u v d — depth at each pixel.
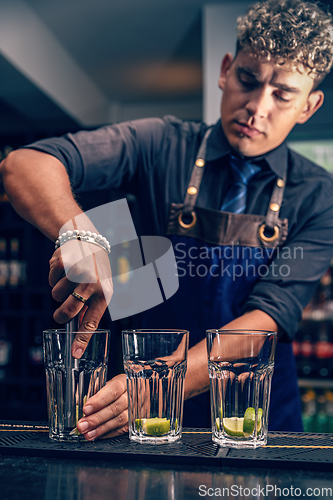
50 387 0.63
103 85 4.79
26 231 4.04
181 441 0.63
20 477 0.50
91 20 3.61
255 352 0.60
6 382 3.92
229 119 1.11
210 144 1.21
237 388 0.60
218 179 1.20
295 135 3.42
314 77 1.06
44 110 4.34
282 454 0.56
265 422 0.61
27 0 3.44
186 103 5.19
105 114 5.11
